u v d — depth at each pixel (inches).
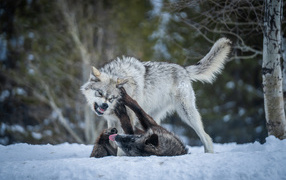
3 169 729.0
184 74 1041.5
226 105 2711.6
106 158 765.9
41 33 3100.4
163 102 1045.2
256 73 2694.4
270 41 941.2
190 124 1023.6
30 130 2731.3
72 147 1160.8
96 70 939.3
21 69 2947.8
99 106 916.6
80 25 3144.7
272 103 949.2
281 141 874.1
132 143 890.1
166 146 887.1
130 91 959.0
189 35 2433.6
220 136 2593.5
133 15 3186.5
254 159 708.7
